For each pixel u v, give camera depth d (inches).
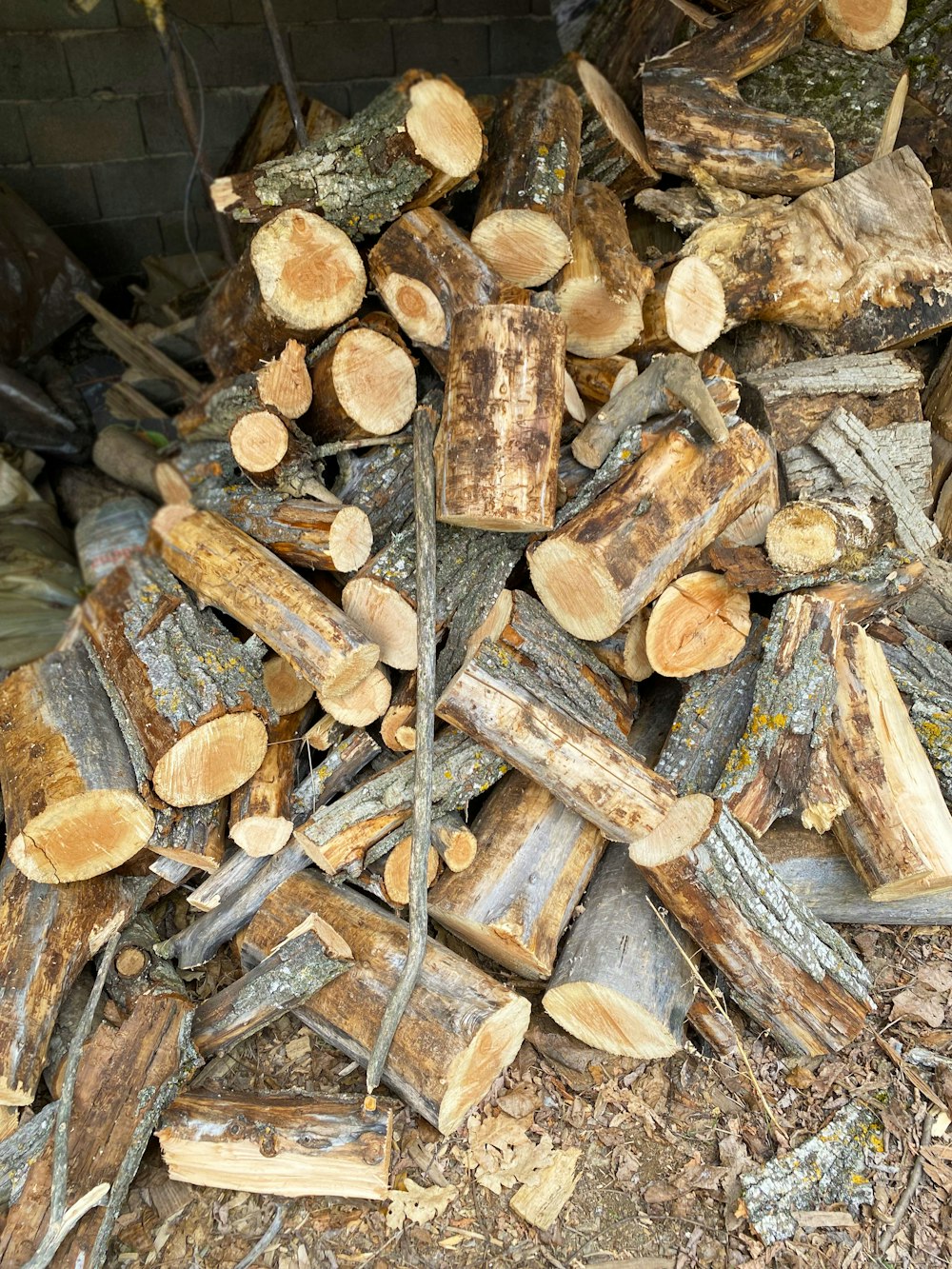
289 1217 92.0
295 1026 107.0
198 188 205.3
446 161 101.2
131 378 142.9
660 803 95.5
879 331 123.6
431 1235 90.0
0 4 180.2
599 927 101.0
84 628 98.0
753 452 104.7
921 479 121.8
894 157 124.3
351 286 104.3
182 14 187.9
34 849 92.8
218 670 99.7
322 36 196.1
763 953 94.0
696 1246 88.7
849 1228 88.4
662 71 122.0
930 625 128.3
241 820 100.0
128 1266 88.5
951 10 129.9
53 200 199.8
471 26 201.8
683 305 110.0
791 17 120.3
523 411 96.7
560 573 99.3
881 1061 100.2
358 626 104.5
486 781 105.5
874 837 99.3
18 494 135.6
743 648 111.7
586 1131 97.3
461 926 103.0
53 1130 88.7
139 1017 95.3
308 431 114.7
